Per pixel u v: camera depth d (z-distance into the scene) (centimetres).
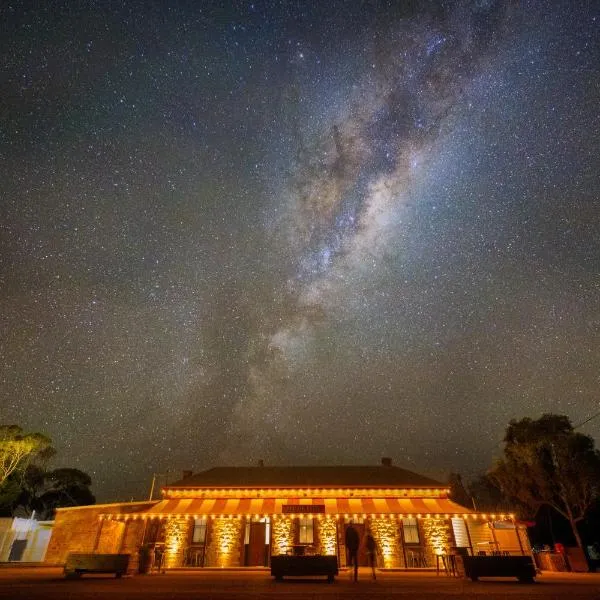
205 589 1053
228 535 2288
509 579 1448
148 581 1290
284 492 2494
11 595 945
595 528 3009
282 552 2264
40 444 3366
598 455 2736
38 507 4738
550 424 2912
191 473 3025
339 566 2186
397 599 940
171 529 2319
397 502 2412
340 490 2491
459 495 3844
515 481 2984
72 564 1444
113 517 2264
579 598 945
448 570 1741
